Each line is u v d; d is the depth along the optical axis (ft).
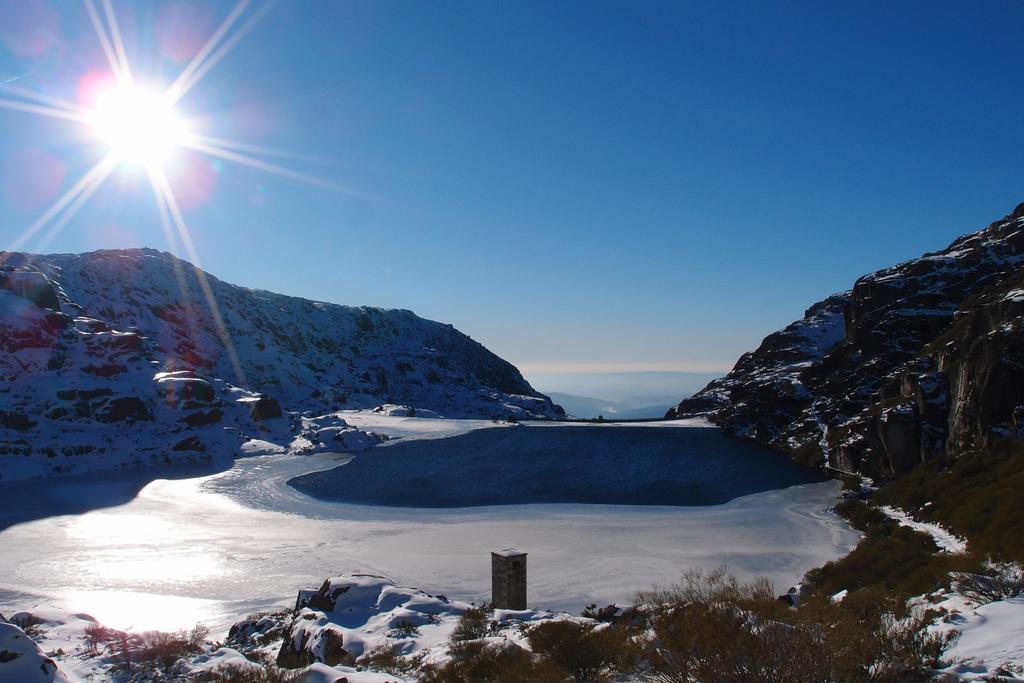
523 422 399.65
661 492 218.79
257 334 586.45
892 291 286.25
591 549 144.25
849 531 151.74
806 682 32.99
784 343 417.90
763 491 211.41
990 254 272.10
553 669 43.78
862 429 225.56
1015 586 53.01
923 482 156.56
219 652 64.28
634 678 40.42
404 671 53.11
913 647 37.73
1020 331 146.72
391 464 278.05
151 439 305.73
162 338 511.81
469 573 126.72
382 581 82.07
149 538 157.99
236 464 281.74
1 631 46.70
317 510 196.03
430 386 620.49
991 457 139.03
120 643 65.72
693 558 134.31
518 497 217.15
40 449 270.67
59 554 142.41
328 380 571.28
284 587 118.62
